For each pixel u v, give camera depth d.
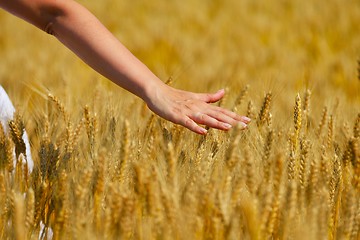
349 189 2.92
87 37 3.02
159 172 2.79
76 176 2.99
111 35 3.07
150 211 2.58
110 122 3.44
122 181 2.85
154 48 11.45
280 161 2.66
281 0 15.21
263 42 12.73
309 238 2.48
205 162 2.89
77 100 4.20
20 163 3.04
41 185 2.82
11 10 3.05
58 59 8.70
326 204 2.64
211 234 2.53
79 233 2.55
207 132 3.32
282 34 12.52
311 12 13.66
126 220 2.54
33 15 3.02
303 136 3.36
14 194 2.67
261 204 2.56
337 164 3.06
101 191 2.70
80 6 3.06
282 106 4.73
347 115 4.23
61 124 3.54
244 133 3.34
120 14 14.39
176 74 4.71
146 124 3.72
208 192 2.57
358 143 3.13
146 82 3.04
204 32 13.42
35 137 3.64
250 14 14.59
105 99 4.11
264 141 3.26
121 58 3.03
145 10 15.16
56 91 4.88
